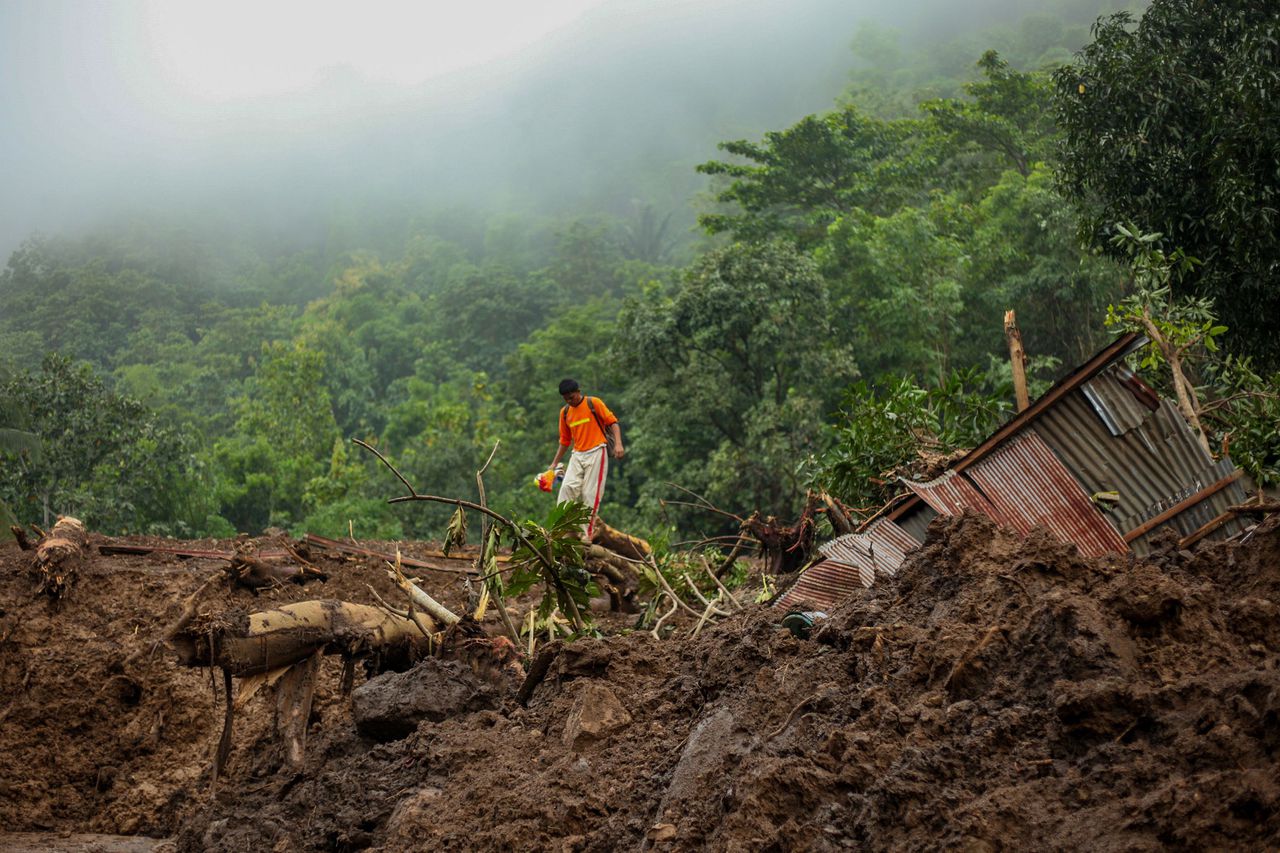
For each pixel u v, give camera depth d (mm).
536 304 79500
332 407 73312
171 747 8383
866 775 3707
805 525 9297
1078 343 29547
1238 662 3625
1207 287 13211
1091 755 3312
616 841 4227
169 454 30344
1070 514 5664
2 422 27234
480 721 5766
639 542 10070
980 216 33469
